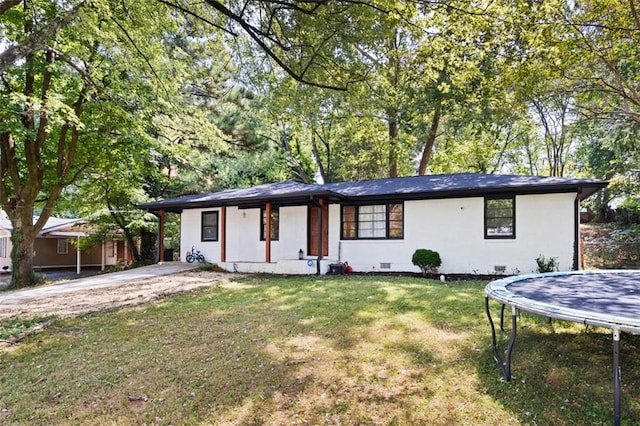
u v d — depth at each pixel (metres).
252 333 5.02
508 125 19.59
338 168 25.11
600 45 9.41
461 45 7.48
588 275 5.26
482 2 6.45
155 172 14.23
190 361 4.15
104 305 6.96
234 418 3.00
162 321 5.79
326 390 3.39
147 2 6.79
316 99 9.72
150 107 10.10
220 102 15.37
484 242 10.02
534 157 23.31
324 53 6.93
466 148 20.33
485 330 4.84
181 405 3.23
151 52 7.97
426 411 3.00
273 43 7.07
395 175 20.09
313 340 4.67
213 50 8.53
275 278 10.05
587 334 4.54
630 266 12.39
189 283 9.24
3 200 11.50
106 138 11.72
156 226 16.94
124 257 23.16
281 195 10.82
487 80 11.47
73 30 7.73
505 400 3.12
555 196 9.38
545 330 4.75
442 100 14.48
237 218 13.15
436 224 10.55
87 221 17.48
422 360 3.98
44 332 5.38
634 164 13.45
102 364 4.16
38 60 9.13
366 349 4.32
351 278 9.69
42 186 12.73
